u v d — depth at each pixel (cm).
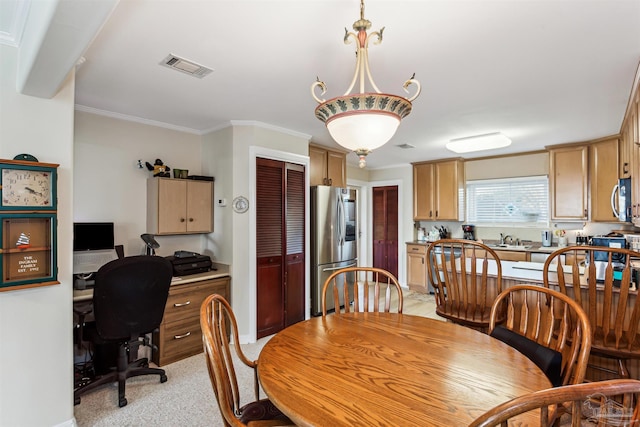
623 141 356
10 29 167
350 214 472
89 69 214
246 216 332
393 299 506
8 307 174
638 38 176
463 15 156
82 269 270
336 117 140
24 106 179
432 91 251
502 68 213
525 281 236
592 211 411
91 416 211
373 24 162
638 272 205
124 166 313
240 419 133
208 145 363
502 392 108
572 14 155
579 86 241
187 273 314
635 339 182
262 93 257
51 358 186
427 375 119
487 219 531
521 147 461
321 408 100
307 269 390
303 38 177
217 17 158
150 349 293
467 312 230
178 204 325
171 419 209
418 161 566
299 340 154
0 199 167
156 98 267
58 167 188
